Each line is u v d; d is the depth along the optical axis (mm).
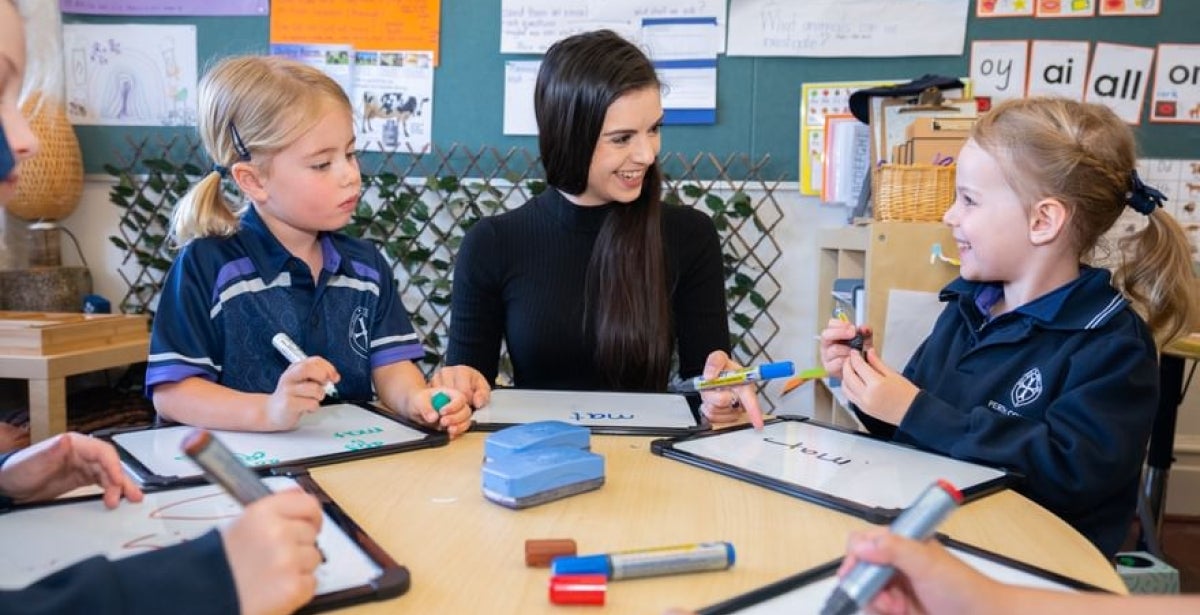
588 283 1323
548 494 674
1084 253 1035
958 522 649
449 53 2391
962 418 837
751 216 2359
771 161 2342
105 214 2492
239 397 920
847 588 420
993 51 2246
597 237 1335
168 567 435
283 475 708
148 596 422
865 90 2082
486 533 604
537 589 512
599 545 583
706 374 1030
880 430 1018
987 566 543
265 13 2404
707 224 1439
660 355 1291
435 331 2467
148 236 2459
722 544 547
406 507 658
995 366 1011
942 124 1816
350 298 1135
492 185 2412
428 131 2416
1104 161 972
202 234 1071
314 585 460
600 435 898
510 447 741
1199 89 2211
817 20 2287
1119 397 856
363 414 972
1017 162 978
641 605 490
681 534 605
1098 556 583
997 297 1096
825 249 2211
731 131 2348
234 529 455
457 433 885
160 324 1002
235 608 429
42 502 638
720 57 2330
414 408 938
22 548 549
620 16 2338
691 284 1415
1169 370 1686
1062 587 512
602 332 1283
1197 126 2225
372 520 627
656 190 1304
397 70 2402
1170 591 1501
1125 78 2225
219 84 1070
